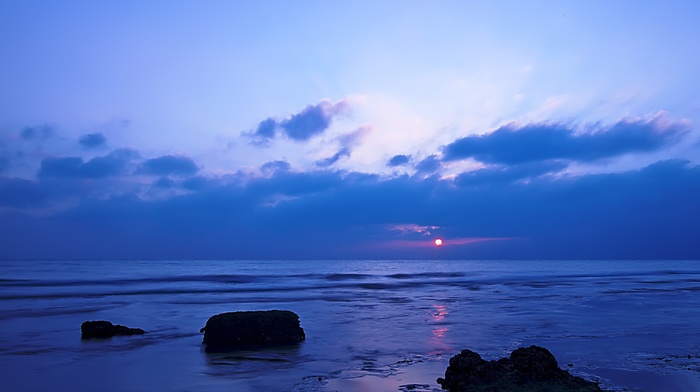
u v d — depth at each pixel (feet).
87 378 37.01
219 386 34.68
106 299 104.42
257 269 319.47
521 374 32.78
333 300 104.58
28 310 83.25
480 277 224.53
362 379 36.70
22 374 38.22
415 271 303.48
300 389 33.86
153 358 44.42
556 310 83.87
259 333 52.08
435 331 60.29
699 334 57.72
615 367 40.73
